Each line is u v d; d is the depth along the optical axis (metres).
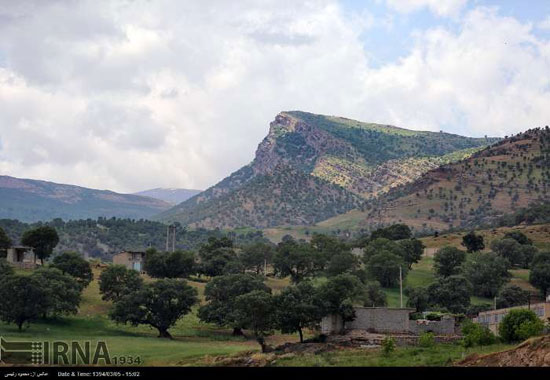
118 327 167.12
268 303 137.50
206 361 112.88
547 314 129.50
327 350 120.62
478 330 115.25
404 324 139.75
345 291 143.00
